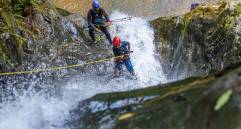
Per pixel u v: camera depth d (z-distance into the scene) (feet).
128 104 18.86
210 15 34.68
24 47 34.01
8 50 31.81
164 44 41.06
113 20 46.14
